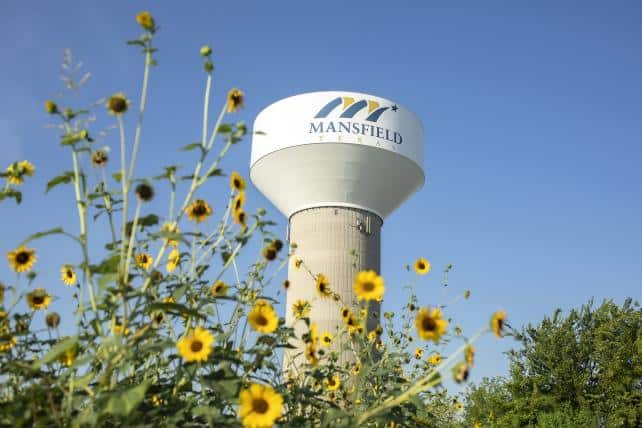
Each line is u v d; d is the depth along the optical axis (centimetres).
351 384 734
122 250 451
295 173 3634
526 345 3030
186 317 534
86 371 467
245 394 410
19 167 556
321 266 3453
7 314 496
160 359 525
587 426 2591
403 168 3675
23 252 526
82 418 393
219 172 488
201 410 429
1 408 420
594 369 2919
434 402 1182
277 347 555
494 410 2667
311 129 3588
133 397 385
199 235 522
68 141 468
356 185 3609
